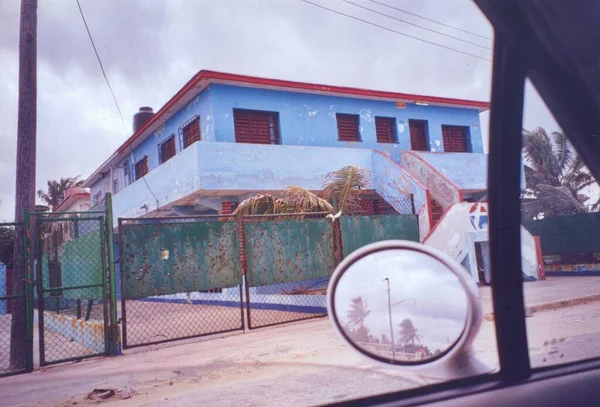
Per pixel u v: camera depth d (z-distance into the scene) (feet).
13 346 18.70
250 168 39.50
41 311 18.58
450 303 3.11
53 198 123.13
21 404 12.53
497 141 3.77
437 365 3.14
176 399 10.52
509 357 3.42
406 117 50.70
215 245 23.15
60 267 27.89
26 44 21.30
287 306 27.89
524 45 3.67
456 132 53.52
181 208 44.16
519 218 3.84
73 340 25.44
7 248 56.75
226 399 9.39
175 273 21.86
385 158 43.55
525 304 3.77
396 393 3.28
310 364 11.53
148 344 20.25
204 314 31.81
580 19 3.64
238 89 42.16
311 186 41.93
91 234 21.42
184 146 46.73
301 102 45.24
